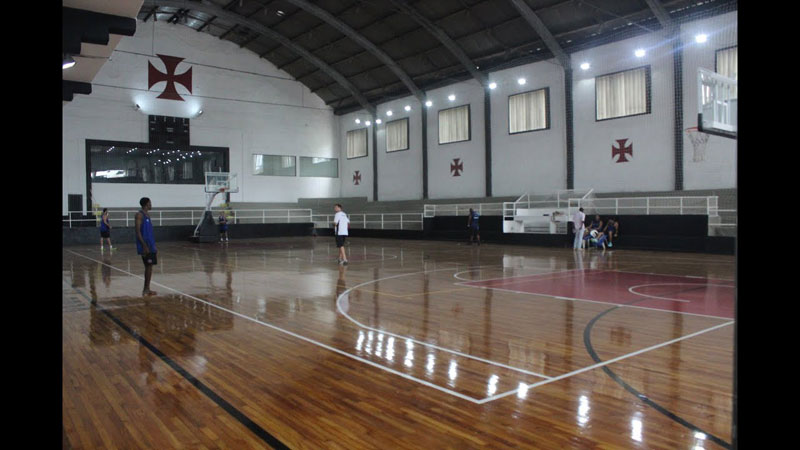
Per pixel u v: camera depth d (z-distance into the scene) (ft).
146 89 88.69
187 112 92.73
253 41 94.27
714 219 52.60
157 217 89.71
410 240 80.84
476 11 66.03
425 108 88.33
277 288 30.78
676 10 55.67
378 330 19.77
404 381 13.80
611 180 63.62
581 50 65.87
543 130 70.90
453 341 18.01
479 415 11.44
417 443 10.09
